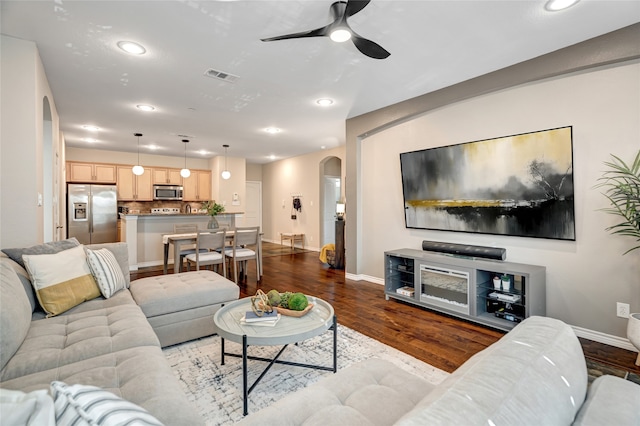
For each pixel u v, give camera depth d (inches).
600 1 81.1
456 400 25.8
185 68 119.9
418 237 163.3
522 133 120.8
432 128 153.4
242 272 206.8
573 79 108.3
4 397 24.5
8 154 96.4
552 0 80.7
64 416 24.6
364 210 192.1
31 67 100.2
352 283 186.4
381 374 54.9
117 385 50.7
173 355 96.6
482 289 126.1
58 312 80.0
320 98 152.6
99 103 157.6
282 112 174.7
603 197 102.7
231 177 329.1
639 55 91.9
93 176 281.0
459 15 87.3
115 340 65.8
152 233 231.6
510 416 24.4
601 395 31.8
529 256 121.3
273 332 74.8
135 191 299.6
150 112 173.3
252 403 73.7
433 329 118.5
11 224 96.4
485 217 132.0
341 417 41.7
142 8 83.8
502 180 125.2
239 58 112.1
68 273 86.7
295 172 335.6
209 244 176.4
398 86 137.6
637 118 96.3
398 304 148.4
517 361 30.9
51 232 145.2
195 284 111.2
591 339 106.2
